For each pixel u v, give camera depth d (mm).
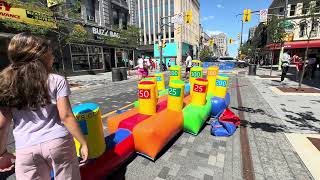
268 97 8555
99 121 2881
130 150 3418
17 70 1521
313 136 4473
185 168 3328
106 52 23938
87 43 20172
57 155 1681
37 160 1653
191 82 6332
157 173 3199
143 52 57219
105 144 3045
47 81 1606
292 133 4645
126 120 3838
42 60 1656
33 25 12359
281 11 31375
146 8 59625
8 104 1507
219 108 5605
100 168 2855
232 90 10438
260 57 44062
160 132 3561
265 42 21453
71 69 18562
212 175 3139
